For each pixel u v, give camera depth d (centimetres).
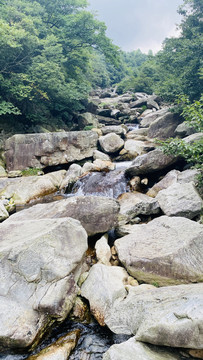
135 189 808
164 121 1384
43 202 829
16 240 342
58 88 1442
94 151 1172
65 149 1102
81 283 389
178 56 1335
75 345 291
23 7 1588
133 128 1711
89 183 892
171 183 720
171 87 1308
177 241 398
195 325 201
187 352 219
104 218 529
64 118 1745
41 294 299
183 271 354
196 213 562
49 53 1381
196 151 520
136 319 268
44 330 292
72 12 1905
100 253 463
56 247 343
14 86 1184
